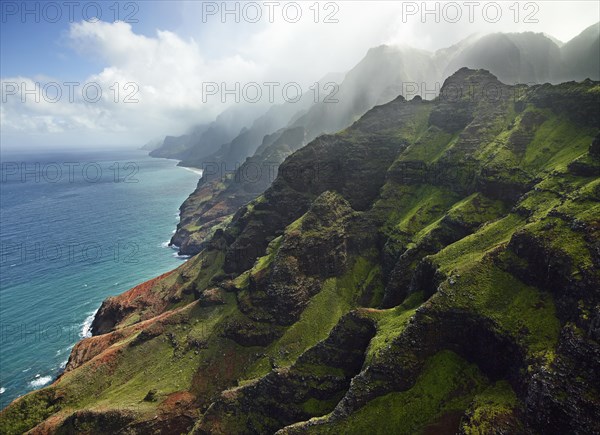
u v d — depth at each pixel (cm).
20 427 11262
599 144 10231
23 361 14588
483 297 8094
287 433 7788
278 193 18075
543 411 6075
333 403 8838
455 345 7975
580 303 6719
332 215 15500
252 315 13512
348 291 14288
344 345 9456
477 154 14575
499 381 7294
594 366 5934
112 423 10650
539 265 7938
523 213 10331
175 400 11388
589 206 8250
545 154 12862
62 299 19150
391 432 7225
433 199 14875
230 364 12544
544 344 6850
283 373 9569
